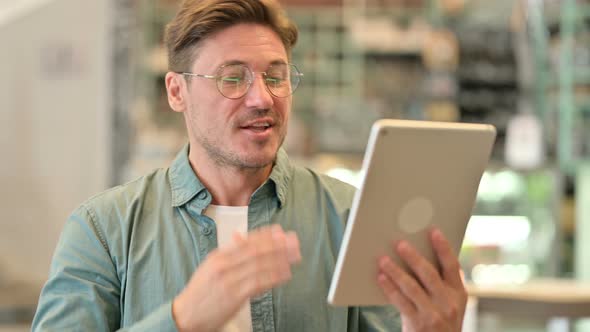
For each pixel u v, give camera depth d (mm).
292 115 6324
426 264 1189
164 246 1432
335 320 1438
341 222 1500
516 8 5730
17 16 3916
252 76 1377
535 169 5270
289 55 1509
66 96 3963
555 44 5473
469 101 5980
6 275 3816
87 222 1439
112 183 4020
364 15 6309
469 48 5996
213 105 1388
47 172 3945
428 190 1193
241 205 1497
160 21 5859
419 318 1193
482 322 2846
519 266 5141
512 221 5312
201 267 1150
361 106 6027
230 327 1389
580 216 5277
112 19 4031
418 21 6238
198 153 1483
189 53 1426
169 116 5805
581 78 5332
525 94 5844
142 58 5426
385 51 6281
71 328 1351
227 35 1387
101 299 1390
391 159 1126
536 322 4000
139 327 1175
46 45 3941
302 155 5797
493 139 1223
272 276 1127
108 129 4016
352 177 5719
